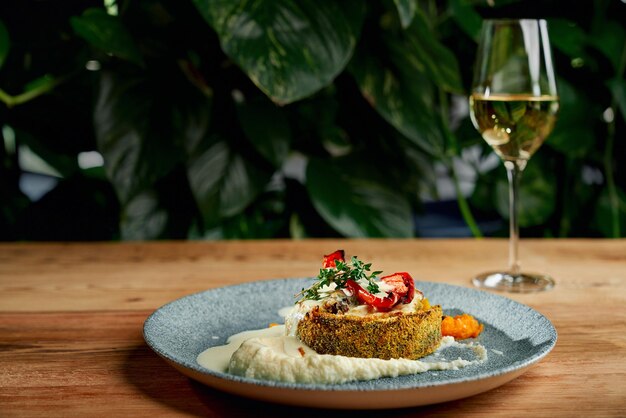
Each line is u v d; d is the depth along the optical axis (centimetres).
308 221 144
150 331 75
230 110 137
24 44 146
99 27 127
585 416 65
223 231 141
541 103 91
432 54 135
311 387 62
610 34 151
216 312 83
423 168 146
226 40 116
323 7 120
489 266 103
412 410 66
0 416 65
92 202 151
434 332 76
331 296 78
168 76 134
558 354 76
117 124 131
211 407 66
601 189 162
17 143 151
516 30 91
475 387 64
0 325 83
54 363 74
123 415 65
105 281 97
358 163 139
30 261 105
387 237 133
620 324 83
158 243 114
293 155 148
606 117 159
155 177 132
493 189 157
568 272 100
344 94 142
